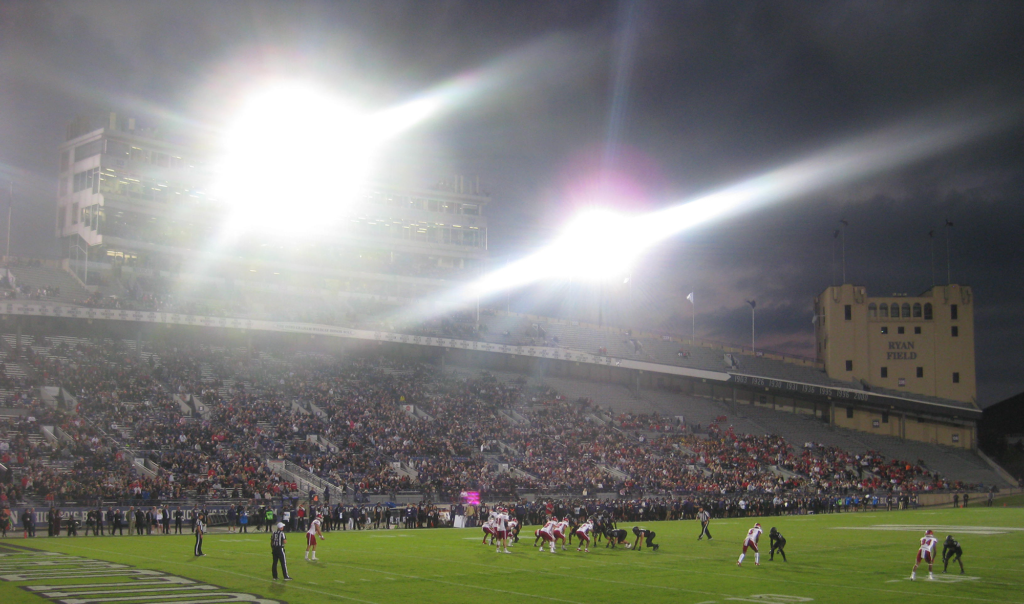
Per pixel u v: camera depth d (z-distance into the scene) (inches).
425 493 2773.1
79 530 2278.5
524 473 3137.3
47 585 1130.7
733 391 4729.3
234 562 1453.0
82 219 4089.6
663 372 4483.3
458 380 3983.8
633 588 1176.2
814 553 1684.3
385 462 2938.0
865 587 1194.6
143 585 1142.3
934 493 3732.8
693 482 3321.9
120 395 2957.7
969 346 5022.1
